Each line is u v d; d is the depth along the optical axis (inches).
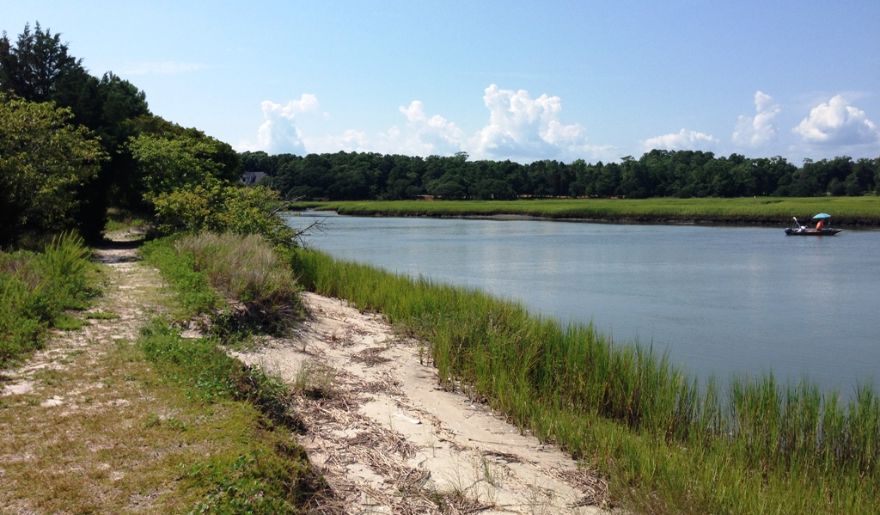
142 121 1376.7
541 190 5964.6
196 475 197.8
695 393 394.9
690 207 3213.6
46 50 1095.6
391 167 6279.5
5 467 203.3
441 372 431.8
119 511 180.1
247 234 805.9
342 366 439.5
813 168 5364.2
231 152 1769.2
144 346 337.1
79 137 876.0
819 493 292.2
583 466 298.7
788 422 357.4
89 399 263.1
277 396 314.3
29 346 331.3
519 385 404.5
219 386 279.1
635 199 5231.3
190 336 409.1
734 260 1375.5
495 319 525.0
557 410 366.0
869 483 310.0
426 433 320.5
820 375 533.3
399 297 640.4
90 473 199.5
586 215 3312.0
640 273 1155.9
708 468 285.6
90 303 450.9
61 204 802.2
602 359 423.8
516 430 351.9
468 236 2138.3
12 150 758.5
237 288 496.4
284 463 219.1
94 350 338.0
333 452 273.9
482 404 394.9
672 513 245.8
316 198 5521.7
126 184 1131.9
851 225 2519.7
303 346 468.8
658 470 283.9
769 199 4279.0
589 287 991.0
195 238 708.7
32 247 712.4
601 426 345.1
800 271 1186.0
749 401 374.3
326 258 853.8
